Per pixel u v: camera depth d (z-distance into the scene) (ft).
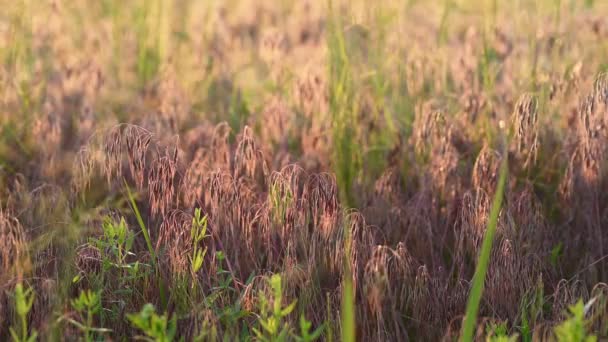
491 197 14.14
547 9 20.88
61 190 14.06
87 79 19.47
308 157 16.48
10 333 11.44
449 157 14.97
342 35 18.62
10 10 21.20
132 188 14.93
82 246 12.22
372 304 11.70
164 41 23.13
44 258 12.30
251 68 21.24
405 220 14.38
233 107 18.67
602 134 13.99
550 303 12.59
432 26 23.94
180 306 11.69
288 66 19.61
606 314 11.12
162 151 14.58
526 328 11.37
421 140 15.78
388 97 19.54
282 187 12.65
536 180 15.61
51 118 17.92
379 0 20.03
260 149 14.30
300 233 12.64
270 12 26.81
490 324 11.55
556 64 17.29
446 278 13.16
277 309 10.02
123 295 11.89
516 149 14.84
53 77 20.15
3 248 11.89
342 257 12.18
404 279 12.13
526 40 20.62
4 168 16.49
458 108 17.34
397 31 20.17
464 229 12.94
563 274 13.83
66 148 17.94
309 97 17.29
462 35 23.62
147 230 13.04
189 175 13.52
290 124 17.40
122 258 11.80
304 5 24.72
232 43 22.90
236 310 11.23
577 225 14.65
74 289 11.83
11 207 14.02
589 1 20.86
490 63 18.76
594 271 13.24
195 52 22.04
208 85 20.36
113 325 11.66
